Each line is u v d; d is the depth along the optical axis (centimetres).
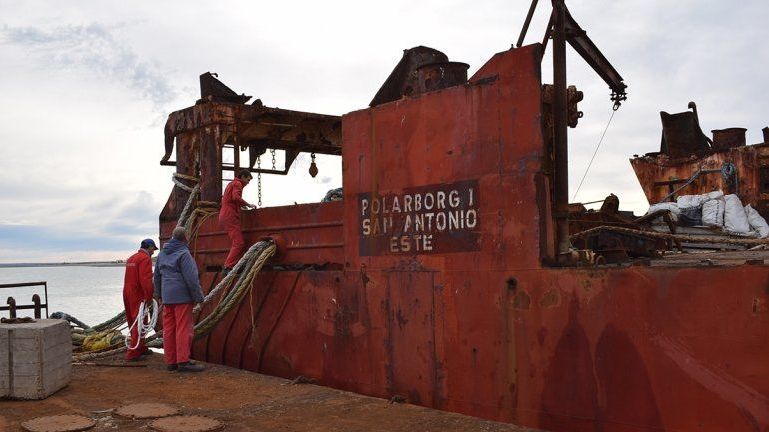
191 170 987
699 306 434
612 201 801
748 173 1102
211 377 717
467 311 566
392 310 629
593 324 486
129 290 848
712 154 1152
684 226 1012
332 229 724
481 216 560
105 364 798
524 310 527
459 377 570
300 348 741
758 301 410
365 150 662
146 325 814
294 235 773
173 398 617
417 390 603
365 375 656
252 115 941
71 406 586
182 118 980
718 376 425
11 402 603
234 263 827
